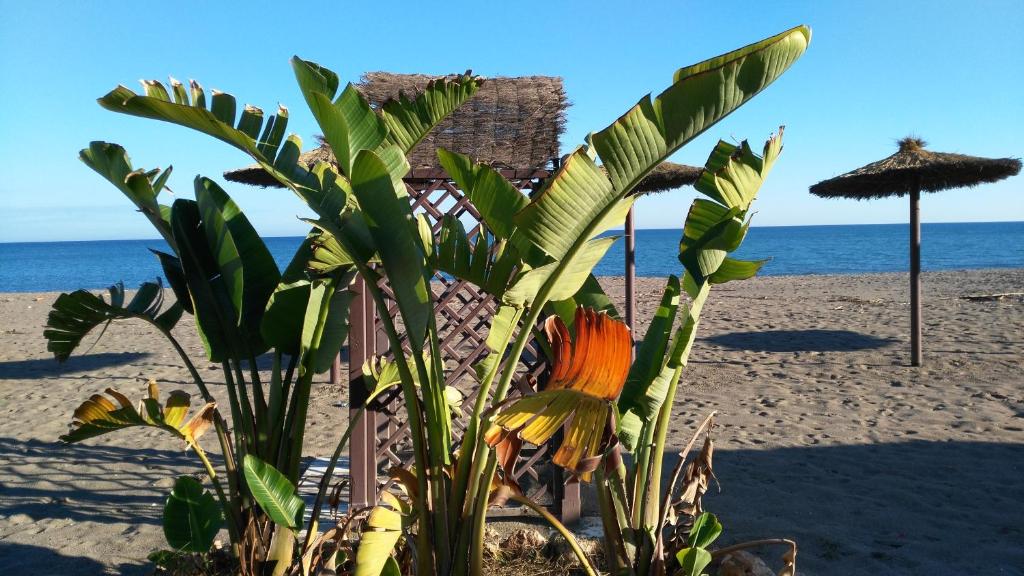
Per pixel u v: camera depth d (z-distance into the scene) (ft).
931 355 31.73
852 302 54.80
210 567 11.68
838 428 21.22
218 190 11.75
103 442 20.88
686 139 7.55
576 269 8.93
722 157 10.69
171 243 10.97
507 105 16.21
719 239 9.56
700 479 11.18
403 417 22.44
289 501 9.77
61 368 32.73
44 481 17.35
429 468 9.34
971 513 14.55
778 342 36.83
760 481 16.85
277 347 10.91
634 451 9.86
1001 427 20.63
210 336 10.87
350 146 9.22
